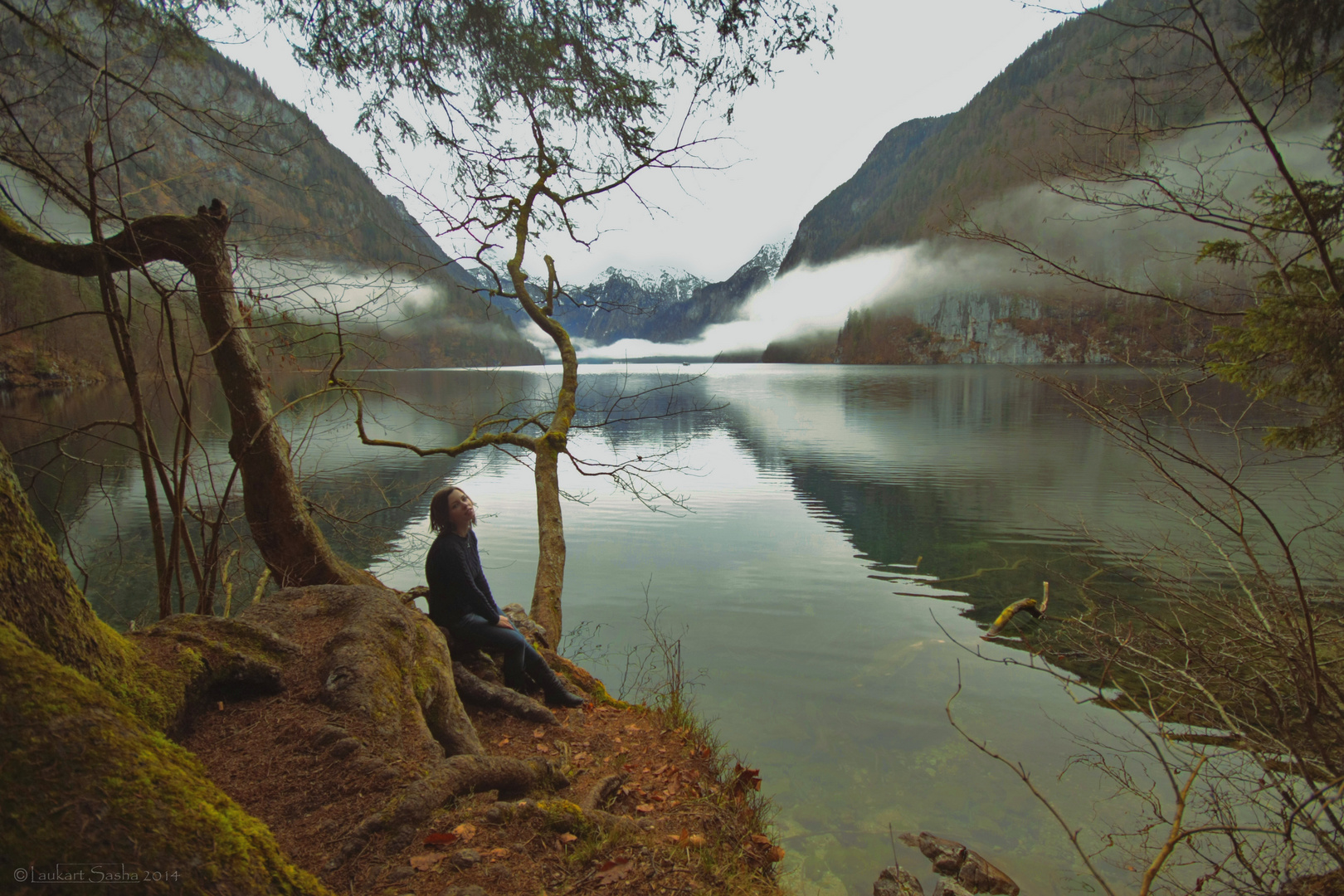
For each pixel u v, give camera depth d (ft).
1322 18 10.37
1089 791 15.29
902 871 11.77
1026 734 18.21
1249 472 52.75
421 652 12.12
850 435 104.22
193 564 15.52
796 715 19.56
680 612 30.12
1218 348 12.74
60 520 13.83
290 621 11.71
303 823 7.82
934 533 45.29
